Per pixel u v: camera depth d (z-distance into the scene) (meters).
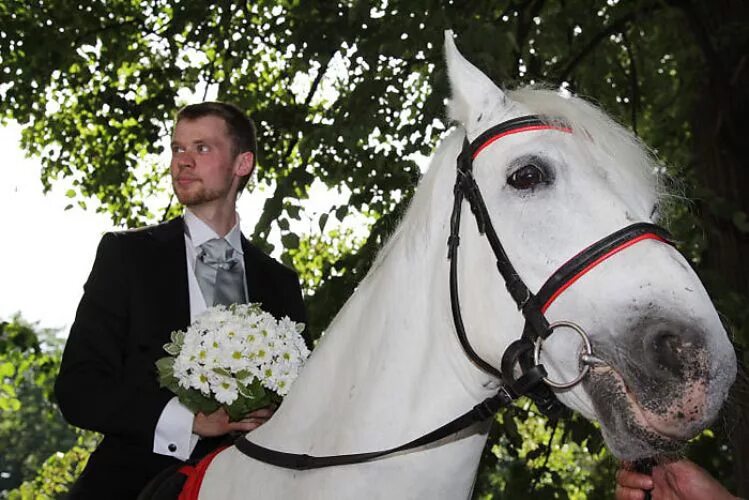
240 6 7.83
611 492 6.75
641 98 9.27
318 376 2.35
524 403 6.61
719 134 7.12
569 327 2.01
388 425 2.14
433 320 2.18
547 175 2.09
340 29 6.37
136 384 2.85
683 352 1.89
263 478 2.29
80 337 2.83
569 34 7.20
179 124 3.36
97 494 2.76
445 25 5.62
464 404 2.16
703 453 6.69
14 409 8.91
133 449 2.85
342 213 5.51
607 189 2.06
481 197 2.15
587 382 2.00
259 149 7.77
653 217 2.16
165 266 3.04
